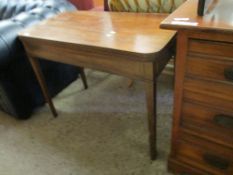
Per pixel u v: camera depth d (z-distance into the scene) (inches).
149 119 40.5
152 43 34.0
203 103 31.6
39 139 56.2
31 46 46.3
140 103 63.3
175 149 40.9
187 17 27.3
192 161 40.2
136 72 35.4
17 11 66.9
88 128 57.4
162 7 50.7
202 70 28.6
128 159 48.3
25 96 58.8
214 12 27.4
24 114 60.6
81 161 49.3
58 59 44.5
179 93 32.8
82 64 41.4
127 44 34.7
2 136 58.5
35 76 59.6
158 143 50.8
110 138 53.7
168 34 36.2
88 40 37.9
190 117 34.6
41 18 55.1
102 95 68.4
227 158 34.8
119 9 55.9
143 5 52.6
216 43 25.5
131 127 56.0
